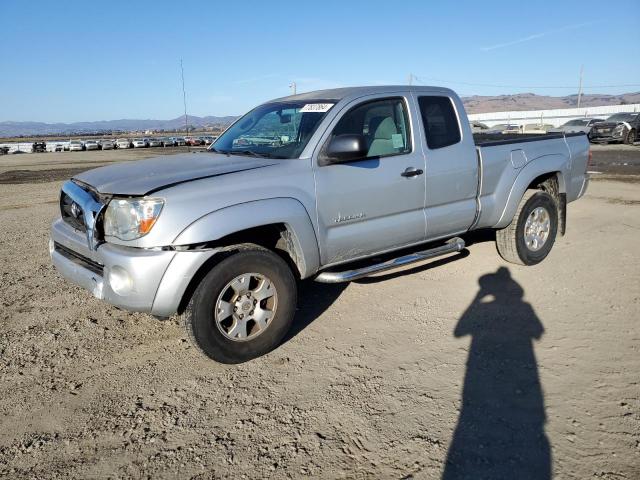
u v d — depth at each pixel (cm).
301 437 280
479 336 399
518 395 314
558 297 475
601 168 1574
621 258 593
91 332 423
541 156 560
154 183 341
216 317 347
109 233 344
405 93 457
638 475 244
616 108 6316
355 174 407
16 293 518
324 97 441
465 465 254
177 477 252
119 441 281
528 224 557
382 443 273
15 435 287
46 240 778
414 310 456
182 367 364
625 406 299
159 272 324
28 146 5066
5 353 385
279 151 412
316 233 388
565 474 246
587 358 357
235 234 370
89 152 4531
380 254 452
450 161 472
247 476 251
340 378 342
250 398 321
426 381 335
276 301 371
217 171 365
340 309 464
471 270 562
